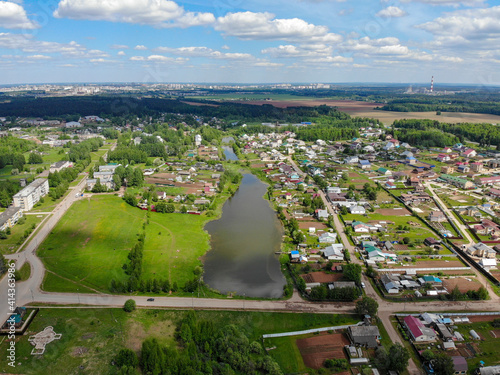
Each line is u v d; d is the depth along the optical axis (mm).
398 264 124375
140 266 117188
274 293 108938
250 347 83688
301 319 95938
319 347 85625
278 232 153125
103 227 154375
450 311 98750
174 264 124875
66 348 83438
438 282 111062
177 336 87938
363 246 135250
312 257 130250
